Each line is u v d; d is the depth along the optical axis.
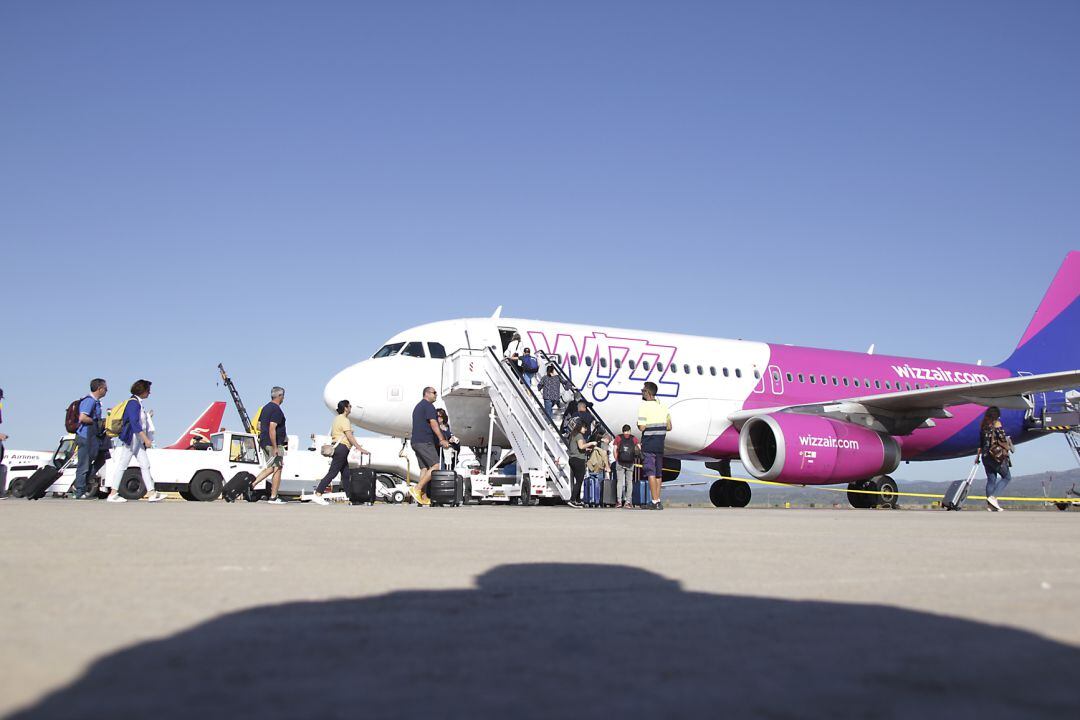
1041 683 1.58
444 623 2.18
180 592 2.68
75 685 1.48
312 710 1.35
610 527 6.74
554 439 13.57
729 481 20.91
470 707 1.39
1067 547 5.04
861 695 1.49
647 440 13.00
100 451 13.56
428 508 11.16
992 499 13.66
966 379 22.53
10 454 21.50
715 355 18.88
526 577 3.21
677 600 2.65
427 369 16.55
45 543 4.38
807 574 3.43
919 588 3.02
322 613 2.31
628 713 1.37
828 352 20.89
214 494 19.56
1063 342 25.02
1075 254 25.70
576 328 17.70
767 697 1.47
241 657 1.74
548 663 1.73
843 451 15.95
